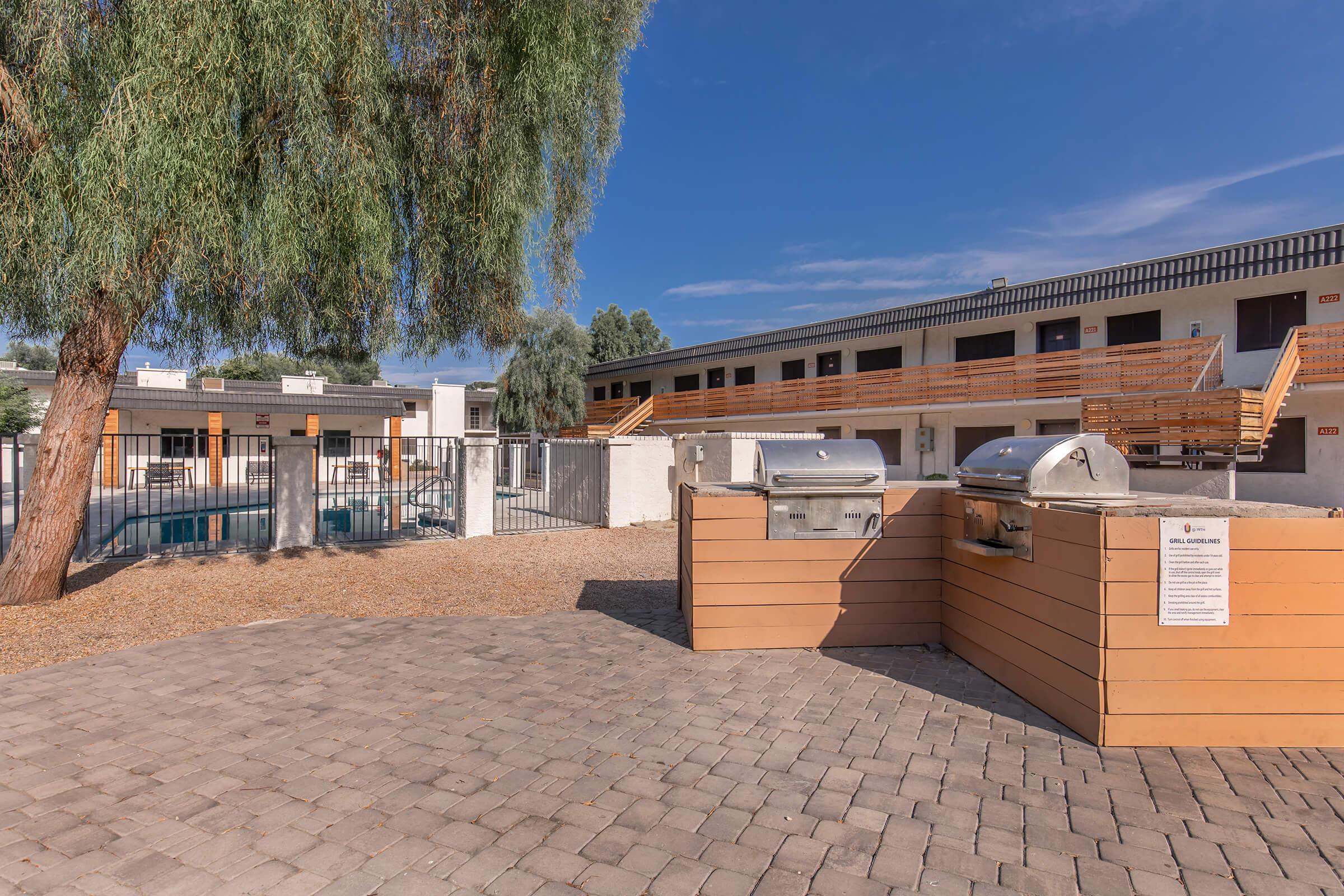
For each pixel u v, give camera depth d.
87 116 5.39
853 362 23.95
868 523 4.77
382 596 6.84
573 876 2.22
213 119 5.28
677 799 2.72
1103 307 17.39
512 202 6.81
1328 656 3.22
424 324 7.92
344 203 5.96
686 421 28.66
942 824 2.55
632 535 11.64
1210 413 11.83
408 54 6.71
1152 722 3.20
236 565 8.34
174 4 5.09
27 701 3.84
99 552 9.02
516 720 3.56
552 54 6.75
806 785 2.84
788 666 4.40
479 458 11.39
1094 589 3.23
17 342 6.89
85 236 4.86
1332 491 13.63
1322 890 2.16
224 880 2.19
